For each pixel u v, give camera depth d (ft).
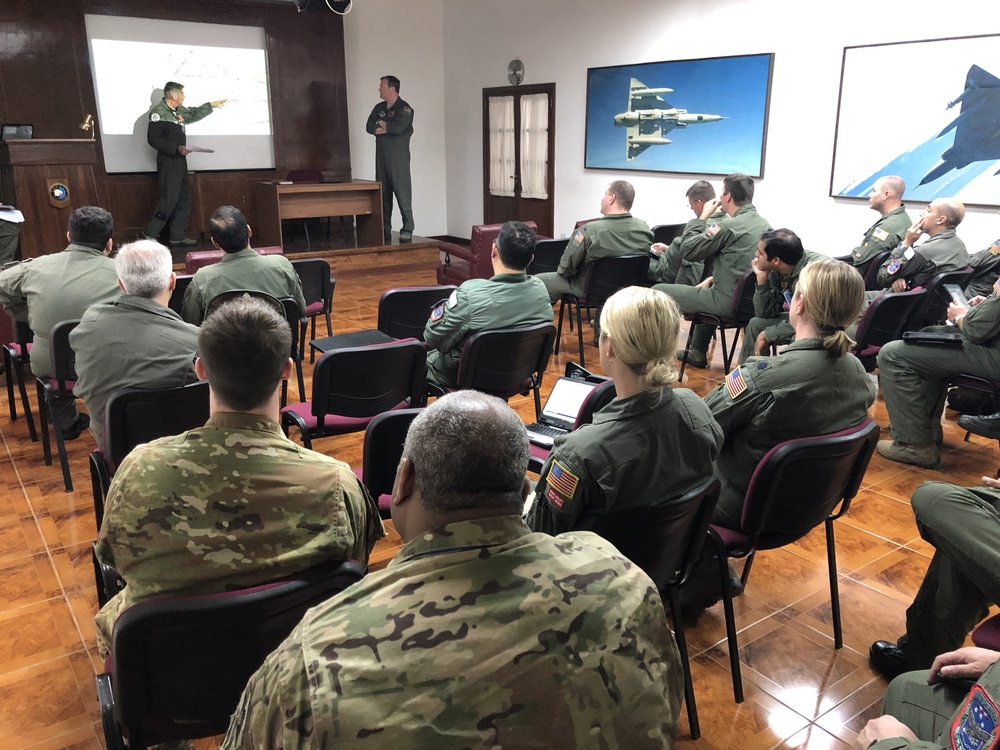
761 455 6.31
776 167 20.83
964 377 10.22
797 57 19.81
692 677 6.52
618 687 2.52
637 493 5.00
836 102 19.11
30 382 13.96
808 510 6.17
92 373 7.40
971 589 5.82
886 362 10.87
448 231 34.86
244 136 28.07
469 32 31.07
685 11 22.50
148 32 25.71
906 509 9.56
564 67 27.12
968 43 16.47
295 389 13.65
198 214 27.68
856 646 6.96
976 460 11.03
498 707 2.32
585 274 14.76
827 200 19.76
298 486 4.00
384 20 30.91
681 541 5.47
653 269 16.39
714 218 14.29
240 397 4.04
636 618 2.66
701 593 7.16
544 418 7.48
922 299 11.86
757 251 12.55
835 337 6.11
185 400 7.00
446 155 33.86
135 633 3.58
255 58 27.71
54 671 6.60
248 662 3.91
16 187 20.49
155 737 4.06
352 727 2.23
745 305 13.76
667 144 23.85
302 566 3.94
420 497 2.68
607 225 14.88
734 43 21.34
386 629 2.38
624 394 5.11
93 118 25.36
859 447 6.13
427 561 2.53
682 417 5.13
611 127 25.67
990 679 3.34
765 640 7.04
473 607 2.44
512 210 30.86
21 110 24.30
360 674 2.29
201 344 4.02
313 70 28.89
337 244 26.48
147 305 7.44
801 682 6.48
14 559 8.33
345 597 2.52
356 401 8.52
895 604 7.61
